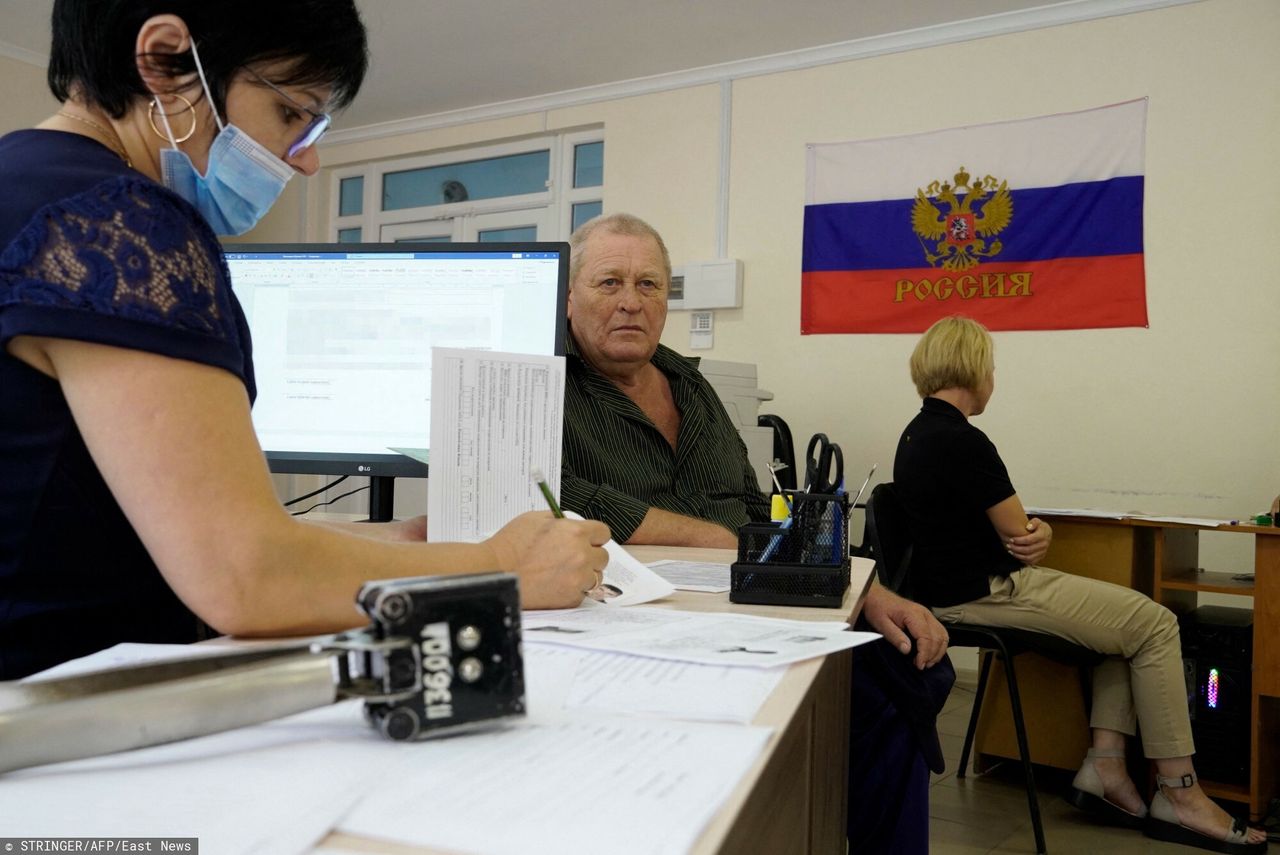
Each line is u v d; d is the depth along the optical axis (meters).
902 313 4.24
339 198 5.98
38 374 0.56
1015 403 3.98
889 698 1.47
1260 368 3.54
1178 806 2.24
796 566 0.89
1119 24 3.83
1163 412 3.71
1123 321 3.79
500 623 0.44
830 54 4.41
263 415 1.31
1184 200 3.70
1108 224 3.82
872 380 4.30
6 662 0.59
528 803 0.35
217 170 0.74
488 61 4.75
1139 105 3.78
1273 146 3.54
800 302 4.48
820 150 4.45
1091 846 2.19
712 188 4.70
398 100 5.31
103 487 0.60
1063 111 3.93
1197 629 2.43
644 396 1.87
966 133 4.12
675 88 4.81
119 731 0.39
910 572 2.50
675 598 0.92
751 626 0.73
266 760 0.40
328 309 1.31
